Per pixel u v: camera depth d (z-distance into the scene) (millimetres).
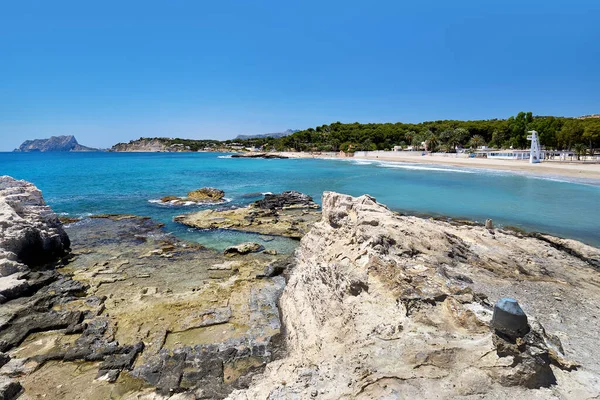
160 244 22406
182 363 10172
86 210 33719
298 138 171125
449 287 9711
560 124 92875
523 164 65812
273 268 16984
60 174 70000
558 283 12297
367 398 6078
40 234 19109
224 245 22266
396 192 39875
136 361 10352
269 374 9016
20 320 12250
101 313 13219
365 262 11000
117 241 23156
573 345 8016
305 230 25406
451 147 113312
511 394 5941
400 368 6695
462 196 36375
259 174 69438
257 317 12891
